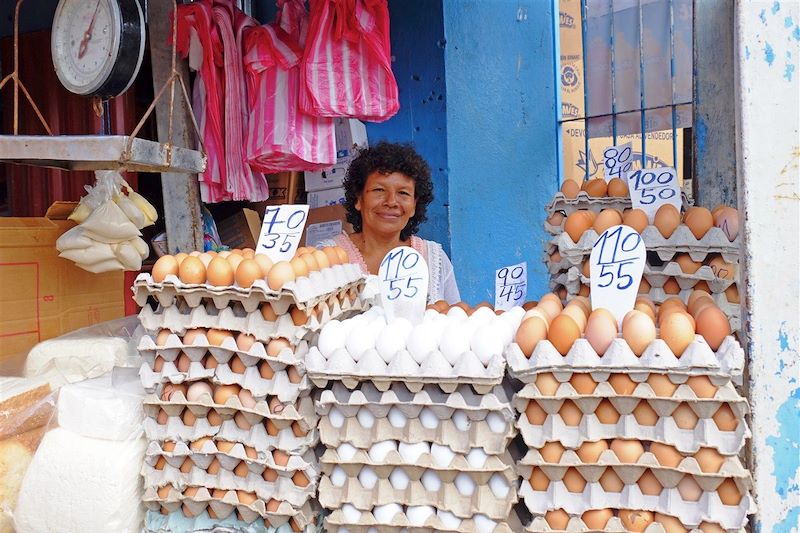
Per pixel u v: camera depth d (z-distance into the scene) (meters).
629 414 1.22
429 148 3.25
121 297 2.28
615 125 3.04
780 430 1.23
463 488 1.30
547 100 3.69
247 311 1.42
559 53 3.68
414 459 1.30
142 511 1.47
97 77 1.84
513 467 1.28
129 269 2.05
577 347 1.21
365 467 1.35
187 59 2.69
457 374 1.26
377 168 2.59
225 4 2.68
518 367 1.25
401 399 1.31
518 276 1.81
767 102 1.21
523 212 3.61
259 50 2.57
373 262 2.71
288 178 3.21
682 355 1.18
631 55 2.99
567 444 1.23
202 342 1.42
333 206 3.14
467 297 3.36
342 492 1.36
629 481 1.22
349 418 1.35
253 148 2.64
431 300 2.69
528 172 3.61
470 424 1.29
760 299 1.22
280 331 1.39
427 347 1.31
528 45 3.57
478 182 3.38
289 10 2.70
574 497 1.25
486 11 3.35
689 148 3.35
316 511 1.44
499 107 3.45
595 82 3.12
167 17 2.53
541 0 3.61
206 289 1.42
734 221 1.56
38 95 3.31
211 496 1.43
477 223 3.38
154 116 3.29
